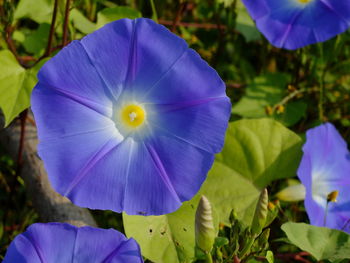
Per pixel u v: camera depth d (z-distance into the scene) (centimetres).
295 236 31
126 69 30
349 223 36
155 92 30
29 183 36
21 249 27
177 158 30
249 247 29
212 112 29
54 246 27
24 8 37
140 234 31
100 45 29
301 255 37
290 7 38
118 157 30
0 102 31
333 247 31
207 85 29
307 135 35
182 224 32
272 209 29
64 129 29
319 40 37
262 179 36
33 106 28
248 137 36
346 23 37
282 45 37
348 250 31
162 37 30
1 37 36
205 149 29
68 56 29
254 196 36
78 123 29
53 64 29
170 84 30
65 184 29
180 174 30
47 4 38
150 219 32
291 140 36
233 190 35
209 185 35
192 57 30
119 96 31
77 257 27
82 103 30
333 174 37
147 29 29
